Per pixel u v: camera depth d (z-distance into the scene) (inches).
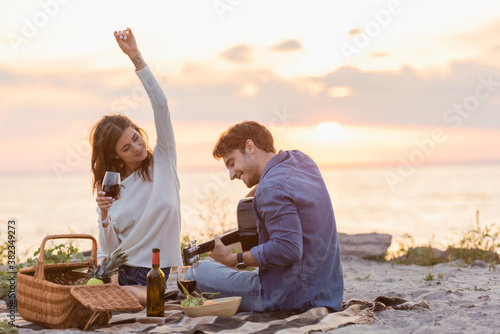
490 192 4658.0
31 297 165.2
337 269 176.7
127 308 152.5
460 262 333.4
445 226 1956.2
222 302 168.7
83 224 2370.8
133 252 192.9
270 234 162.2
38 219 2701.8
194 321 162.4
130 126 193.5
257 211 167.0
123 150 190.9
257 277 175.2
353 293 230.5
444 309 179.6
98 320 159.6
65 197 5108.3
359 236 391.9
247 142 172.9
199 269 179.6
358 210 3038.9
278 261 160.2
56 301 156.5
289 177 164.9
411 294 220.7
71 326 157.6
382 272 304.5
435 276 278.2
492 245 353.7
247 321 161.6
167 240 195.0
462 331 153.9
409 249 363.9
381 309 183.9
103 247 194.7
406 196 4382.4
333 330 154.0
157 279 170.1
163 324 161.8
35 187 7849.4
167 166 199.6
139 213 194.5
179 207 201.3
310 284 168.9
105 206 180.9
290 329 152.6
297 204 162.6
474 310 178.2
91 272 167.6
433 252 360.2
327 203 170.4
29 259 247.6
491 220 2158.0
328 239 170.6
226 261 166.4
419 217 2466.8
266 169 168.9
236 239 184.5
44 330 155.9
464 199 3826.3
